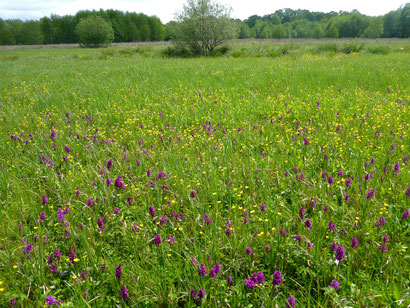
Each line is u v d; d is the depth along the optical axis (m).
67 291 2.82
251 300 2.67
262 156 5.43
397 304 2.38
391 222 3.47
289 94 10.20
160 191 4.47
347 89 10.86
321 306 2.42
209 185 4.46
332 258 3.02
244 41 58.62
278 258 3.12
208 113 8.11
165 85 12.70
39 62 29.11
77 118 8.43
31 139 6.72
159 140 6.57
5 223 3.79
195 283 2.77
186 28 34.69
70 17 130.25
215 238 3.30
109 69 18.94
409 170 4.57
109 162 4.91
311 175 4.79
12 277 2.92
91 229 3.57
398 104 8.28
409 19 125.06
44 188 4.62
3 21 131.12
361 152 5.32
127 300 2.66
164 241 3.31
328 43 33.50
